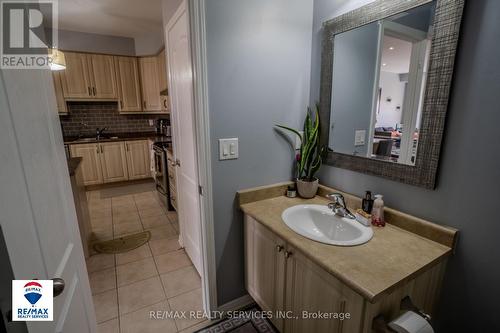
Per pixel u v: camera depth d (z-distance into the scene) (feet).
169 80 7.37
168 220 10.66
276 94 5.35
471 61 3.19
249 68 4.92
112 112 15.66
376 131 4.44
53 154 2.81
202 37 4.32
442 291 3.81
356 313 3.03
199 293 6.44
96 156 14.08
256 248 5.07
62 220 2.89
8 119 1.87
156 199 13.12
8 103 1.89
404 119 3.97
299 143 5.88
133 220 10.66
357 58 4.62
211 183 4.95
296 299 4.12
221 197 5.15
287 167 5.86
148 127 16.84
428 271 3.43
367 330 2.94
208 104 4.63
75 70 13.46
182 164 7.27
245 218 5.33
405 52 3.85
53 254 2.50
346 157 5.07
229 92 4.81
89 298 3.68
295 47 5.35
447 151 3.55
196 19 4.23
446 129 3.52
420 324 2.84
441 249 3.57
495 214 3.18
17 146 1.97
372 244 3.70
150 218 10.85
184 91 6.20
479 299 3.44
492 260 3.26
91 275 7.14
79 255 3.41
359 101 4.68
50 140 2.75
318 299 3.63
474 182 3.33
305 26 5.39
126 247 8.57
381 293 2.76
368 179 4.76
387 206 4.45
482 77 3.12
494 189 3.16
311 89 5.72
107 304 6.07
